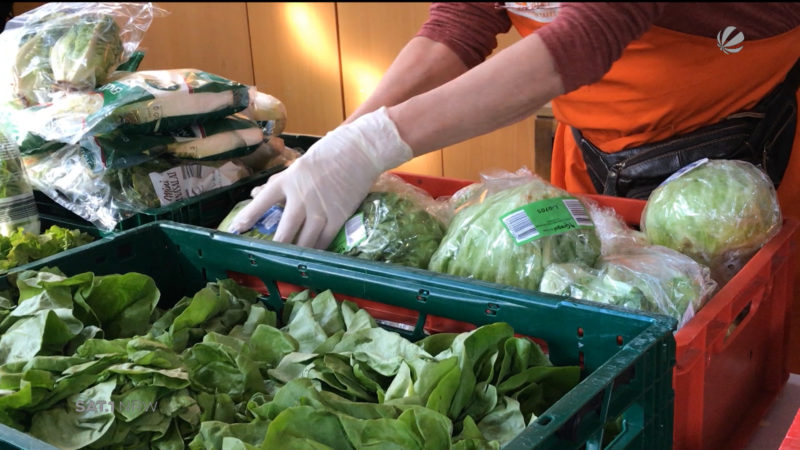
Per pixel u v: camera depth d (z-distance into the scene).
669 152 1.46
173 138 1.40
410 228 1.19
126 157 1.34
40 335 0.95
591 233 1.09
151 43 3.63
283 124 1.64
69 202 1.40
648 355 0.77
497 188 1.23
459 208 1.25
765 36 1.36
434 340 0.95
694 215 1.13
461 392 0.83
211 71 3.57
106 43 1.43
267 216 1.27
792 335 1.48
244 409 0.90
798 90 1.51
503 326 0.88
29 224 1.33
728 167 1.17
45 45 1.42
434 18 1.59
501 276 1.06
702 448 0.95
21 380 0.86
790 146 1.48
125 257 1.21
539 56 1.13
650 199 1.23
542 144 2.90
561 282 1.01
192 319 1.05
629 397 0.75
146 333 1.08
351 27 3.17
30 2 3.55
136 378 0.87
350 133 1.25
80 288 1.05
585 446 0.73
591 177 1.67
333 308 1.05
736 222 1.11
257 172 1.61
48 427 0.84
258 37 3.39
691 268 1.05
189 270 1.25
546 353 0.95
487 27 1.56
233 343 0.97
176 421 0.87
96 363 0.89
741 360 1.07
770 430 1.10
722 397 1.01
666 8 1.32
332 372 0.89
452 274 1.09
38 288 1.05
